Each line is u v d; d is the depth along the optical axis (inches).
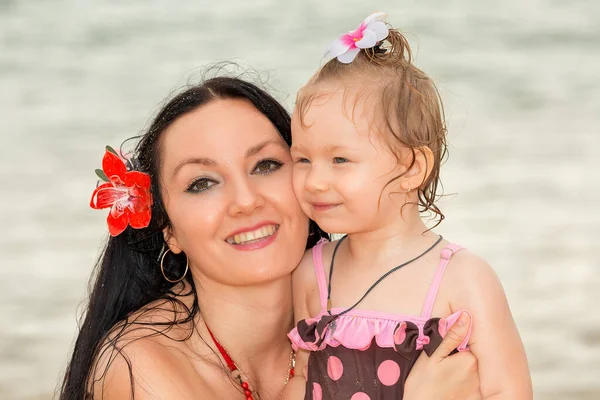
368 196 119.4
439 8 741.3
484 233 338.0
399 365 118.3
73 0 825.5
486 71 573.9
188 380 123.8
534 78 557.3
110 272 136.2
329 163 121.0
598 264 311.7
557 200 368.5
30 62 639.8
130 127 492.7
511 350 116.5
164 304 131.9
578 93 524.7
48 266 320.2
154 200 131.7
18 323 277.4
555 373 244.2
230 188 124.6
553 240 331.6
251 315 131.9
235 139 124.3
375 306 121.6
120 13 772.6
